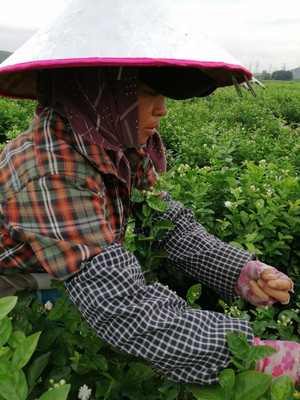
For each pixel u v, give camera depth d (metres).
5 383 1.04
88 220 1.34
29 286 1.65
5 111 8.30
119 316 1.29
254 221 2.75
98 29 1.19
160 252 1.91
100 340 1.52
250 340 1.34
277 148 5.52
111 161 1.46
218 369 1.32
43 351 1.60
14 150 1.46
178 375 1.33
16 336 1.22
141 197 1.77
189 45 1.21
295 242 2.88
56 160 1.34
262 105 16.20
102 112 1.40
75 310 1.70
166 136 7.45
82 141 1.38
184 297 2.73
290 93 19.98
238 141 5.76
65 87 1.38
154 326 1.26
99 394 1.45
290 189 3.13
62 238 1.32
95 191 1.39
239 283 1.72
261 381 1.17
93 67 1.36
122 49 1.15
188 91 1.41
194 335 1.29
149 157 1.81
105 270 1.29
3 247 1.51
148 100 1.46
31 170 1.36
